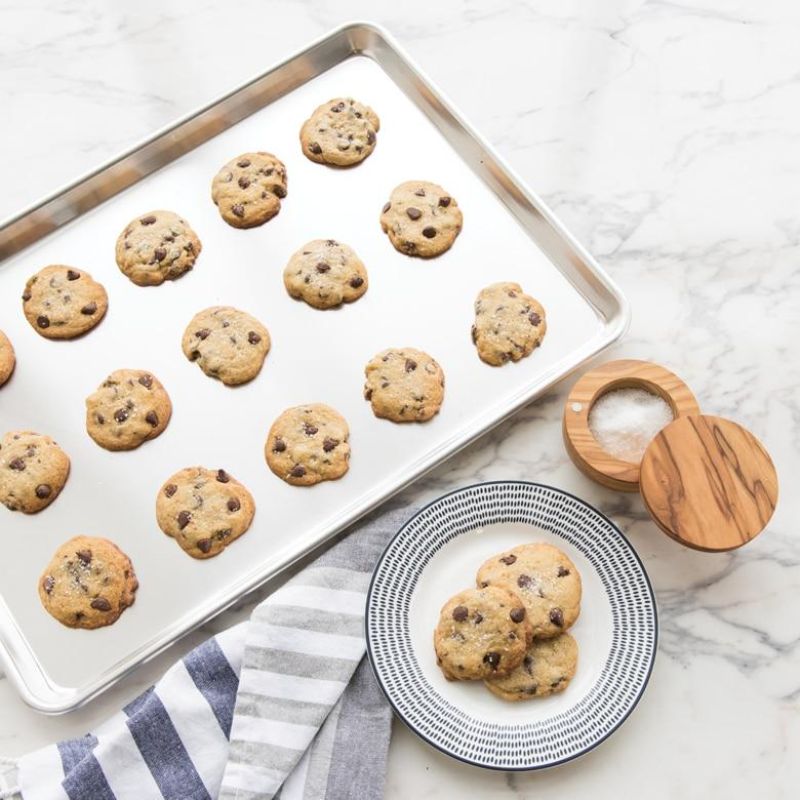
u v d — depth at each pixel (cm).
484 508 105
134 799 101
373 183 117
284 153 118
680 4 123
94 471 108
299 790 101
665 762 101
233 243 115
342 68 121
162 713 102
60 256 115
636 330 112
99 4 125
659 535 107
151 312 113
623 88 121
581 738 99
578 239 116
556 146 119
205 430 109
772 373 111
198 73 122
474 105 121
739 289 114
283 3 124
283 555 105
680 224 116
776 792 100
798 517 107
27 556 106
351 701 103
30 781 101
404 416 108
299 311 112
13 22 124
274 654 103
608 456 104
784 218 116
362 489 107
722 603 105
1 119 121
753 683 103
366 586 105
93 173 115
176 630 103
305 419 108
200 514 106
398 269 113
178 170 117
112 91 122
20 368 111
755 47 122
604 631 103
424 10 124
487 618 100
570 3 124
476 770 101
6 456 108
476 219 115
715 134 119
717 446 102
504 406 109
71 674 103
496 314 111
